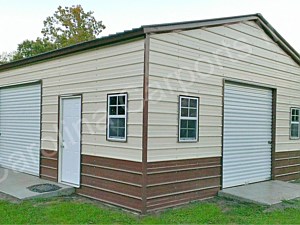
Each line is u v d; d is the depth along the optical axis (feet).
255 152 29.50
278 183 29.17
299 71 35.06
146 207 19.72
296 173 34.53
